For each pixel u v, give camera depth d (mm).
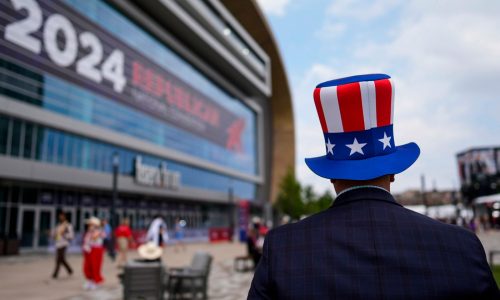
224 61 57688
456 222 37156
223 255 22250
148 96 41000
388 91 1268
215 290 10141
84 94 31438
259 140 75375
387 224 1164
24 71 26047
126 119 36781
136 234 26625
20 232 24766
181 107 48156
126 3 37562
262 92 72062
